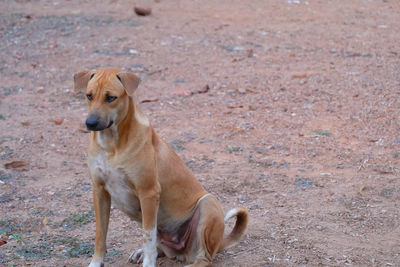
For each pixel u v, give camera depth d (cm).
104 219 584
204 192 610
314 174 873
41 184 852
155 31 1675
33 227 714
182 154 956
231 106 1159
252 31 1669
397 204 767
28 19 1792
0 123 1106
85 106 1212
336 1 2033
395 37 1600
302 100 1177
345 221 724
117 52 1509
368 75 1300
